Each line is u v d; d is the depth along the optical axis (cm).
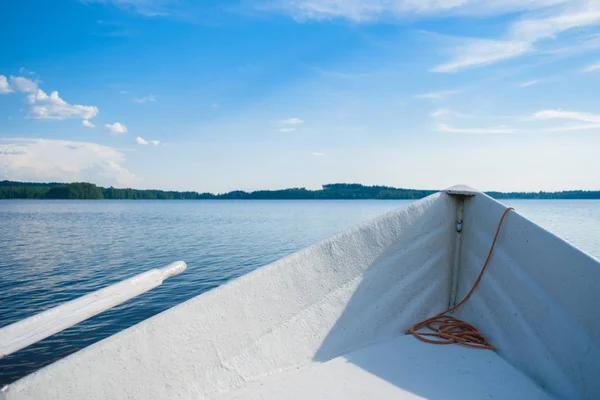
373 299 270
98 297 147
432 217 301
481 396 193
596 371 195
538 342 227
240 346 210
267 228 5806
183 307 195
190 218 8694
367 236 272
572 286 215
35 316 130
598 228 5281
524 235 251
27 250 3228
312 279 246
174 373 184
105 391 164
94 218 8325
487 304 273
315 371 216
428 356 235
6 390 143
